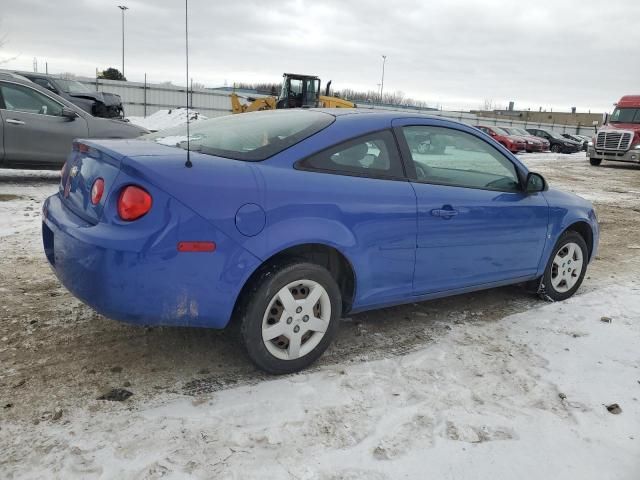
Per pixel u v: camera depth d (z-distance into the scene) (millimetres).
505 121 53312
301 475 2303
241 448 2453
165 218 2639
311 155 3166
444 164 3809
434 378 3223
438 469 2402
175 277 2688
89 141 3170
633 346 3834
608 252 6992
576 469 2469
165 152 2916
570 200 4719
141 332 3600
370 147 3412
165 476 2244
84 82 35188
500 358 3545
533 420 2832
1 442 2410
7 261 4891
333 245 3113
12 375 2980
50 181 9156
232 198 2787
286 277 2996
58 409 2686
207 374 3125
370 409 2840
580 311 4508
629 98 23391
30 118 8273
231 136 3348
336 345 3625
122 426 2570
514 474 2406
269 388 2996
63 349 3314
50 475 2221
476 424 2758
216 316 2838
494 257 4066
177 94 37875
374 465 2398
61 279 2928
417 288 3648
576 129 59062
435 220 3590
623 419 2898
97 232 2652
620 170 21828
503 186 4160
